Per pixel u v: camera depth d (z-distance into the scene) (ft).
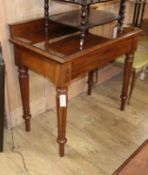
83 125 6.60
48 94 6.81
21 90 5.67
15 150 5.68
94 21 5.04
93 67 5.05
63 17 5.37
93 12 5.71
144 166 3.41
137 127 6.64
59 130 5.16
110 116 7.02
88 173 5.19
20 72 5.38
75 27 4.76
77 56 4.41
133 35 5.80
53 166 5.32
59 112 4.87
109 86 8.52
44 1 5.12
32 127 6.40
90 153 5.71
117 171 3.33
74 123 6.65
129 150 5.85
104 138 6.19
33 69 5.01
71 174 5.16
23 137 6.07
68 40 5.03
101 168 5.33
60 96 4.65
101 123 6.72
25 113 5.98
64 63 4.24
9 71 5.56
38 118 6.75
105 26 5.57
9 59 5.43
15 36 5.14
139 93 8.18
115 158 5.61
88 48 4.67
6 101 5.82
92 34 5.39
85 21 4.69
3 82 4.76
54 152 5.68
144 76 9.04
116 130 6.49
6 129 6.25
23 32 5.24
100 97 7.86
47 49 4.55
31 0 5.27
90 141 6.07
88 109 7.27
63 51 4.50
